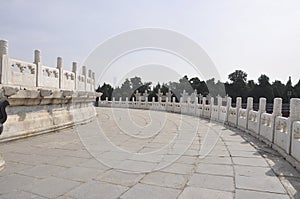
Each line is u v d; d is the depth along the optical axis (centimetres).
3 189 358
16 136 721
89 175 427
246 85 3950
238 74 4012
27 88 791
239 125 1127
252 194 350
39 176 417
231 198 336
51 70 1050
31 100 791
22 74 852
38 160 519
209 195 346
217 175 436
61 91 947
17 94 702
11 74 794
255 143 753
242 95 3791
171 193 352
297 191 363
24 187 367
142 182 396
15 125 725
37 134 817
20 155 559
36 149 624
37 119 834
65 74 1191
